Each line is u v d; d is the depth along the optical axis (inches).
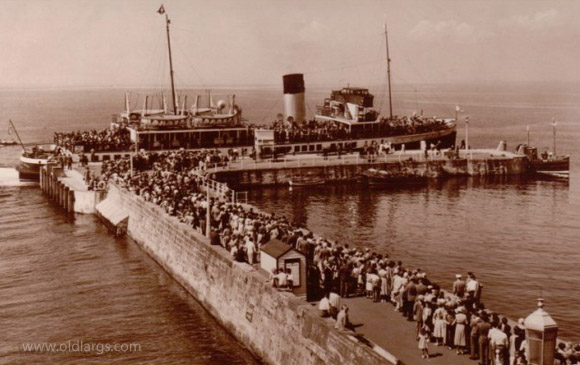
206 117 4146.2
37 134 7121.1
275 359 1401.3
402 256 2359.7
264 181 3722.9
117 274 2156.7
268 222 1818.4
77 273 2170.3
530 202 3331.7
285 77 4916.3
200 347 1569.9
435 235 2669.8
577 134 6678.2
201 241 1862.7
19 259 2335.1
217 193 2615.7
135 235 2566.4
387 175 3789.4
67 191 3115.2
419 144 4473.4
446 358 1131.9
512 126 7657.5
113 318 1764.3
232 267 1638.8
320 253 1512.1
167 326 1705.2
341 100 4768.7
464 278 2086.6
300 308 1316.4
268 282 1469.0
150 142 3890.3
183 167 3432.6
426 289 1301.7
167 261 2170.3
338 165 3821.4
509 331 1116.5
